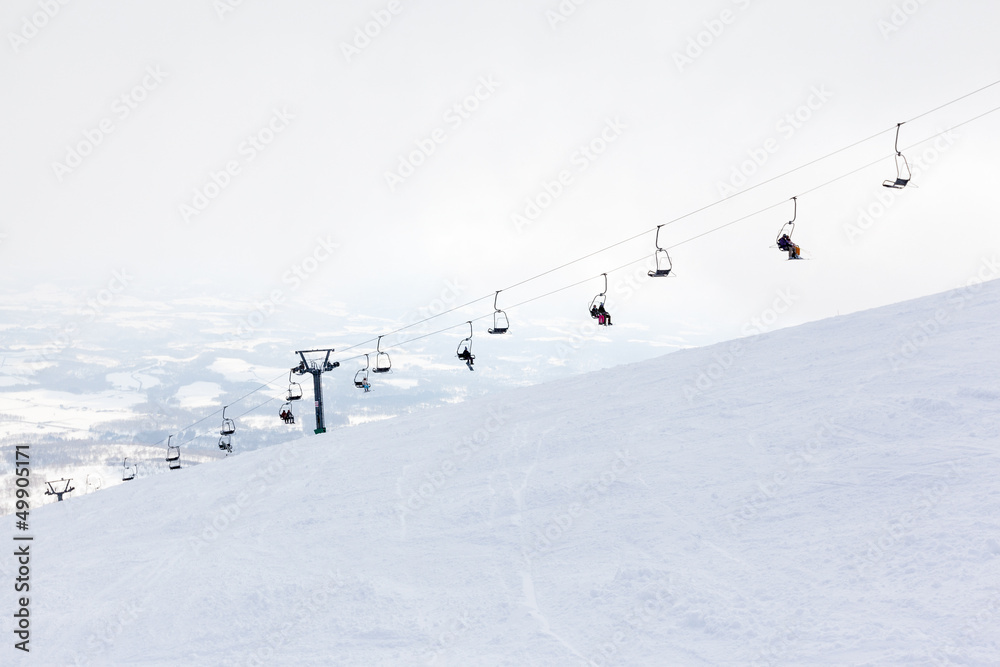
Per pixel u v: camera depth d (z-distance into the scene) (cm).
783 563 572
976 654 389
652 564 625
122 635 674
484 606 616
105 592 825
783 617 484
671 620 518
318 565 798
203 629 659
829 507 671
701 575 582
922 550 534
